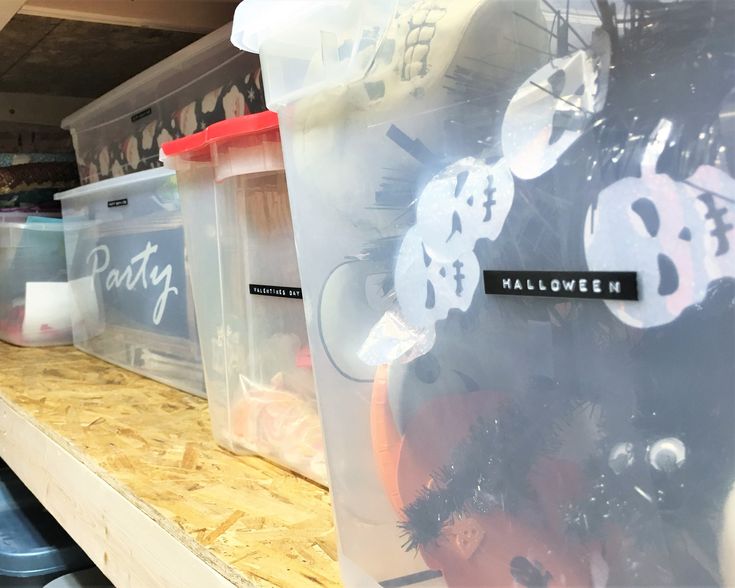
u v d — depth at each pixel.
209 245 0.70
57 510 0.72
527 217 0.34
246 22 0.47
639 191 0.29
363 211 0.42
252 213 0.64
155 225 0.95
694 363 0.29
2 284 1.35
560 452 0.33
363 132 0.41
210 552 0.46
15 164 1.43
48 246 1.30
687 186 0.28
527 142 0.33
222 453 0.68
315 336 0.46
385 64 0.39
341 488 0.44
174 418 0.81
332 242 0.44
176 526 0.50
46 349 1.30
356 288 0.43
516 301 0.35
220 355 0.70
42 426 0.77
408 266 0.40
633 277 0.30
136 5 1.04
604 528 0.32
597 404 0.32
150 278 0.99
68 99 1.69
